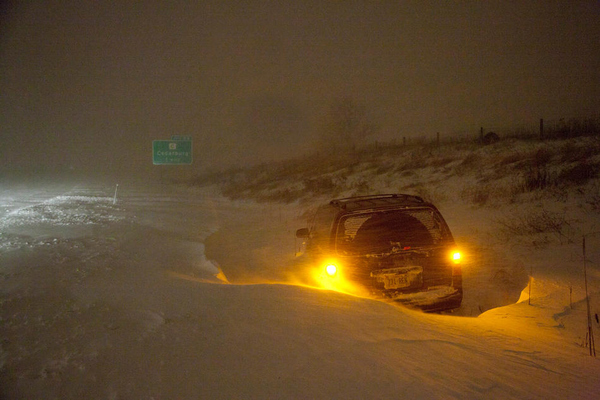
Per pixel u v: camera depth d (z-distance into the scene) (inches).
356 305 209.8
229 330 174.6
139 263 333.7
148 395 122.0
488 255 353.4
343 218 244.7
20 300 220.1
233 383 128.6
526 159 712.4
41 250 373.4
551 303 223.9
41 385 128.3
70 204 876.6
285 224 641.6
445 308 237.8
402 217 245.0
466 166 802.2
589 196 441.4
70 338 166.7
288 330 174.1
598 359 156.6
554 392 129.0
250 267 372.2
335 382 129.6
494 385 131.5
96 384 128.5
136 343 160.7
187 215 774.5
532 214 435.8
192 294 233.9
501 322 203.8
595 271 262.5
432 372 139.0
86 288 245.8
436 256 238.4
